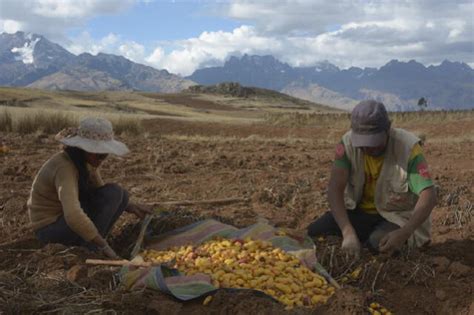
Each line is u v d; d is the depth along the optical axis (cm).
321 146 1617
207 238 533
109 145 493
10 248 532
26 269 452
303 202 740
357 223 536
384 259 489
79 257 478
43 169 499
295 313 378
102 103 7512
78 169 498
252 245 494
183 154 1248
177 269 448
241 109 11162
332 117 3334
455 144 1688
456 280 459
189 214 639
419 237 527
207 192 803
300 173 970
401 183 494
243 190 803
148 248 534
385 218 514
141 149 1336
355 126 473
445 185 860
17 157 1105
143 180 911
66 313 382
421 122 2928
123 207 543
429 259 491
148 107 7731
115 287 430
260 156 1220
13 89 8344
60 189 484
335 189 506
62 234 506
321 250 520
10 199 717
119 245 564
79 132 495
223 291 411
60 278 433
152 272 425
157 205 693
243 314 384
